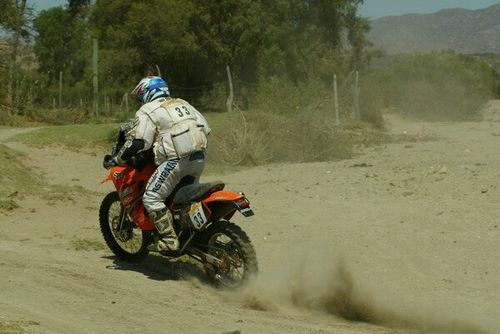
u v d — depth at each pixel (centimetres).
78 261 1282
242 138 2883
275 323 997
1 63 5428
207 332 919
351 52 9394
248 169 2720
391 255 1395
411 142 3716
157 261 1330
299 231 1593
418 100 6388
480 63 7938
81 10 9506
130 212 1232
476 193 1797
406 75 6819
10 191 1906
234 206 1135
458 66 6756
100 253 1370
